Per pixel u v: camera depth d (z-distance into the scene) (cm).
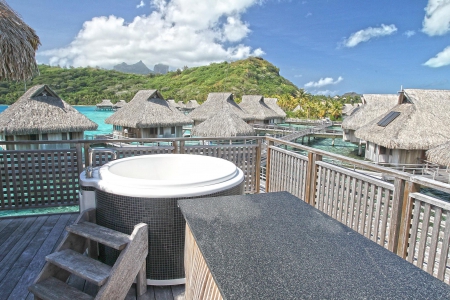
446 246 172
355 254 95
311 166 307
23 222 313
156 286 209
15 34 251
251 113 3117
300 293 74
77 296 173
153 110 2073
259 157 429
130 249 181
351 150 2331
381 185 216
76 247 209
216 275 81
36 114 1469
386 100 2134
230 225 116
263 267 86
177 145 393
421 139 1402
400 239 202
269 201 146
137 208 201
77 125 1556
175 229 203
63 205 366
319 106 4525
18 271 220
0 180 338
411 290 77
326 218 125
